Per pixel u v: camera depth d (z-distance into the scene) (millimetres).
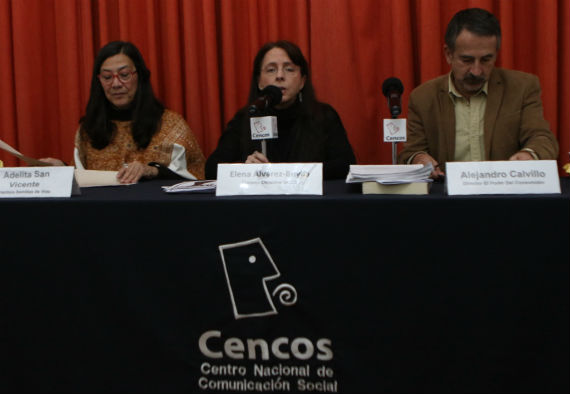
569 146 2570
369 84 2703
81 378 1337
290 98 2324
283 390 1280
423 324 1217
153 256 1289
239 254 1265
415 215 1203
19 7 2840
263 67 2332
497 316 1193
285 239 1248
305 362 1268
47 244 1321
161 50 2896
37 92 2910
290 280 1254
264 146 1765
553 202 1160
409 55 2629
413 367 1228
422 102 2326
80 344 1330
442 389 1224
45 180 1415
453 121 2270
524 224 1172
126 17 2846
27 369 1354
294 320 1264
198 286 1282
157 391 1312
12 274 1338
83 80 2900
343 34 2672
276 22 2730
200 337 1291
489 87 2244
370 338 1236
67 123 2881
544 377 1189
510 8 2562
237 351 1286
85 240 1308
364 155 2736
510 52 2582
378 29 2691
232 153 2340
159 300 1294
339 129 2377
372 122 2721
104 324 1317
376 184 1352
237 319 1279
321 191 1324
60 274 1322
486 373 1207
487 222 1182
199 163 2660
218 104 2816
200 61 2840
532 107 2195
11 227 1328
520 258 1178
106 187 1777
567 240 1159
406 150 2320
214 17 2777
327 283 1241
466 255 1193
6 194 1421
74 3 2844
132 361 1316
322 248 1237
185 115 2906
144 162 2531
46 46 2912
